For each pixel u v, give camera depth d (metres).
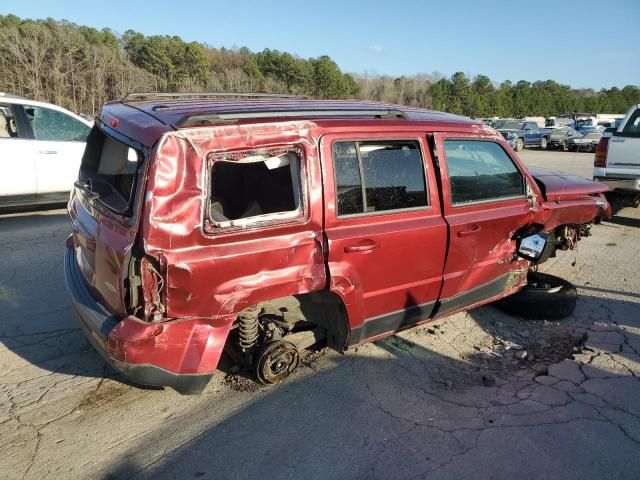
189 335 2.73
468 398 3.39
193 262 2.62
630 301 5.15
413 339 4.21
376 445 2.88
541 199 4.46
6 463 2.65
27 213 8.08
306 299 3.56
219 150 2.66
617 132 8.12
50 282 5.12
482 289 4.15
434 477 2.65
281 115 3.03
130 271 2.62
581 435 3.02
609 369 3.81
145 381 2.71
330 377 3.58
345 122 3.16
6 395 3.25
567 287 4.82
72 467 2.65
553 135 29.66
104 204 2.98
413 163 3.51
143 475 2.61
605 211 5.15
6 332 4.07
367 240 3.21
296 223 2.94
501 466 2.74
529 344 4.22
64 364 3.64
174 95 3.85
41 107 7.68
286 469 2.68
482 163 3.96
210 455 2.77
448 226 3.63
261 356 3.26
